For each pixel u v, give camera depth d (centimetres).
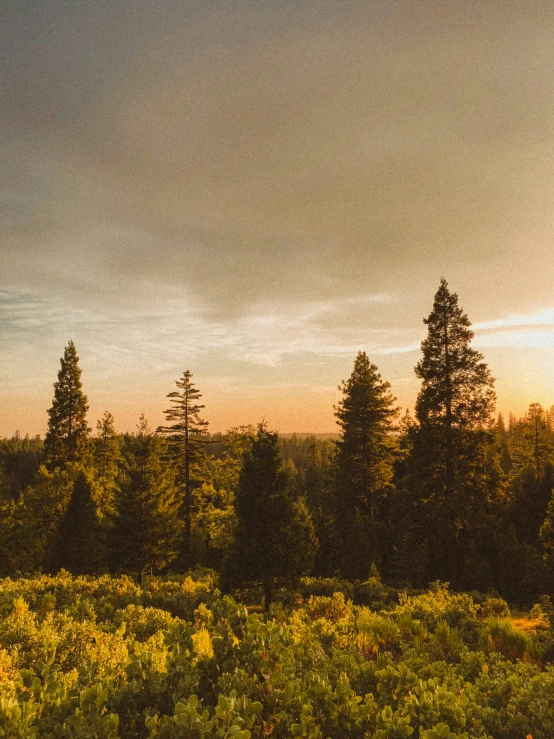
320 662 504
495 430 2720
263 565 1772
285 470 1916
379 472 3275
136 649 626
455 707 353
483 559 2453
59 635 680
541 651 661
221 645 378
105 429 4872
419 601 1302
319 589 1884
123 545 2730
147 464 2944
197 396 3634
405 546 2659
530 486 3406
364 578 2611
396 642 744
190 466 3603
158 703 341
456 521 2566
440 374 2869
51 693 329
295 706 334
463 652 611
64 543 2928
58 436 4650
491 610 1407
